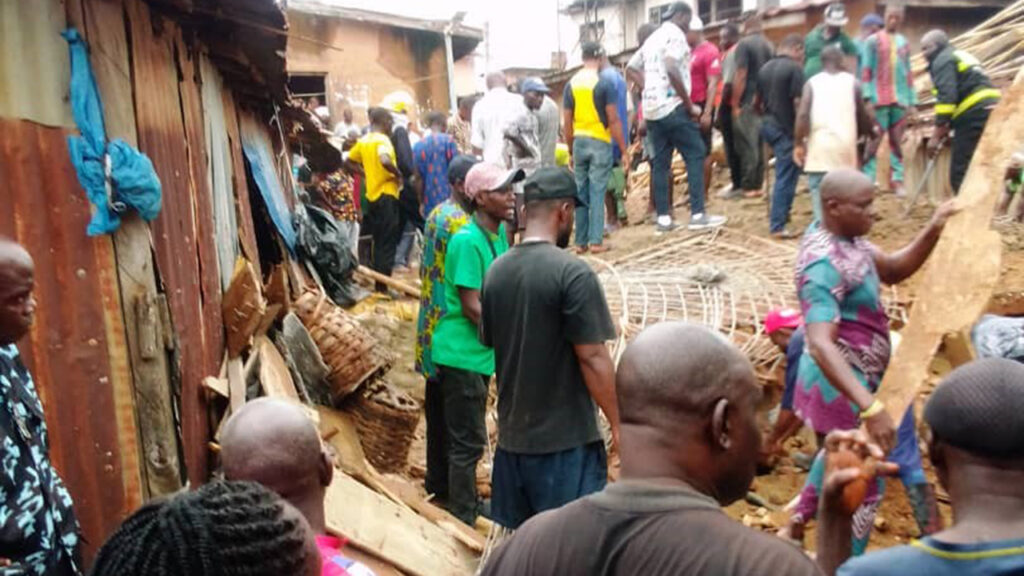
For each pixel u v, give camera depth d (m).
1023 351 3.19
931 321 3.62
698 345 1.79
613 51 30.73
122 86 4.14
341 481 4.53
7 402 2.60
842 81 7.71
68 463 3.52
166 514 1.39
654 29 9.63
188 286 4.93
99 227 3.67
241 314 5.68
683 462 1.74
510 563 1.73
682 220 9.74
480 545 4.78
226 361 5.54
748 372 1.81
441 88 23.53
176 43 5.21
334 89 21.84
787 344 5.62
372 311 9.46
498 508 3.89
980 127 7.93
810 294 3.53
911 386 3.55
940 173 8.78
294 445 2.14
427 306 4.98
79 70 3.66
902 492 5.13
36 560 2.60
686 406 1.74
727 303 6.79
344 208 11.52
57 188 3.53
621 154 9.55
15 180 3.36
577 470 3.68
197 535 1.36
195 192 5.44
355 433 5.76
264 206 8.34
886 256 3.99
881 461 2.33
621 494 1.71
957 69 8.06
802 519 3.49
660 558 1.57
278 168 10.29
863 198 3.47
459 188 5.23
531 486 3.74
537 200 3.75
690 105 8.77
